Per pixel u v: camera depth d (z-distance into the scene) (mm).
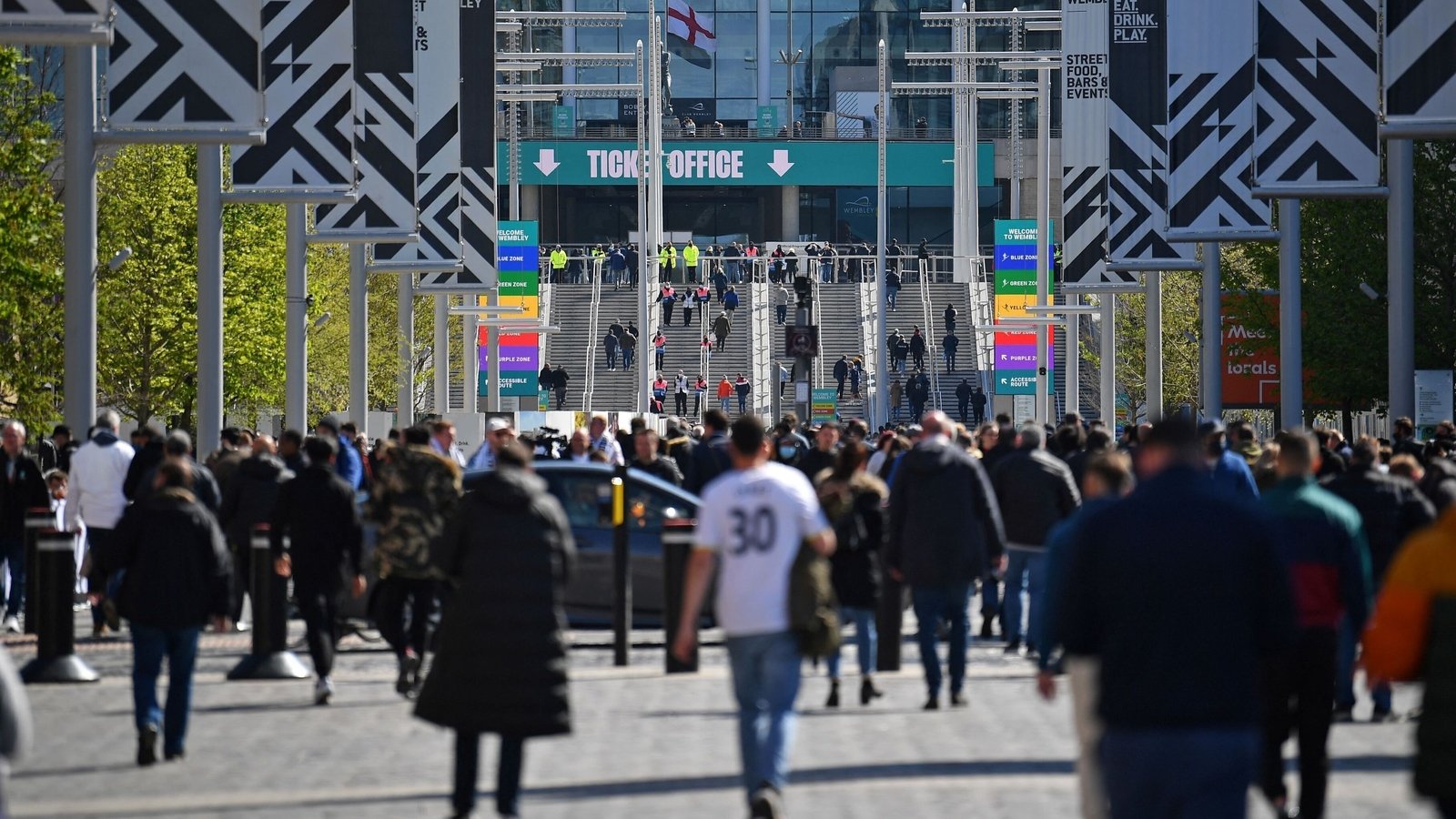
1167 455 17484
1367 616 27922
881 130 175375
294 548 40906
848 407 194750
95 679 44062
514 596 26406
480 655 26250
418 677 41938
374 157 76188
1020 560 50219
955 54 149500
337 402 141500
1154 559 16938
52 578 43844
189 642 32781
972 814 27156
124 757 33312
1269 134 65688
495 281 97625
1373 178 65312
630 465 59719
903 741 35031
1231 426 53500
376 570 41875
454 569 26812
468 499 26812
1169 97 76062
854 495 40719
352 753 33688
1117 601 17062
